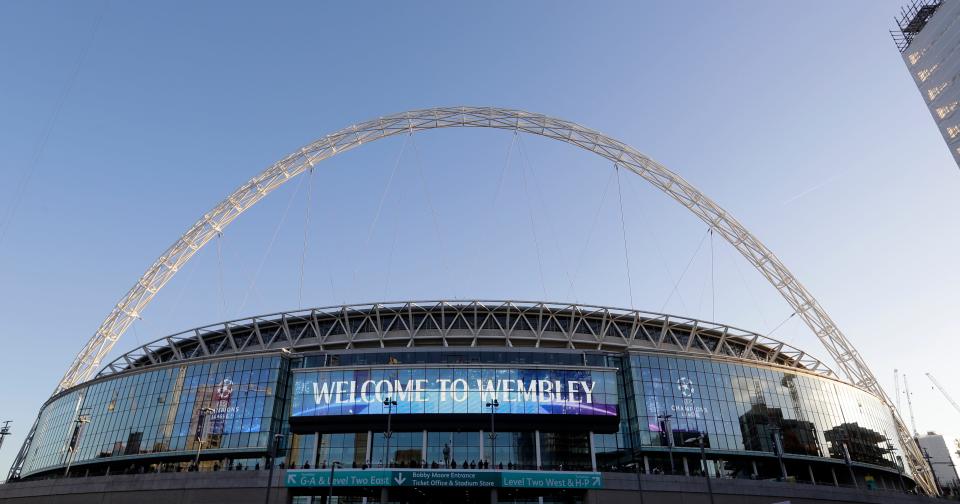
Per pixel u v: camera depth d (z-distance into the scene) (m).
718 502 65.62
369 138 106.94
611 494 64.75
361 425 73.75
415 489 67.50
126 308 112.50
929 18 101.81
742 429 80.81
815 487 69.19
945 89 98.75
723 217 108.75
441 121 105.38
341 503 68.50
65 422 89.12
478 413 73.94
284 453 74.12
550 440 74.88
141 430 79.06
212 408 77.81
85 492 66.81
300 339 88.88
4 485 71.31
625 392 81.50
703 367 83.62
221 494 63.69
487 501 70.81
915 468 106.12
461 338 87.06
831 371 103.12
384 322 89.56
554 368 77.25
